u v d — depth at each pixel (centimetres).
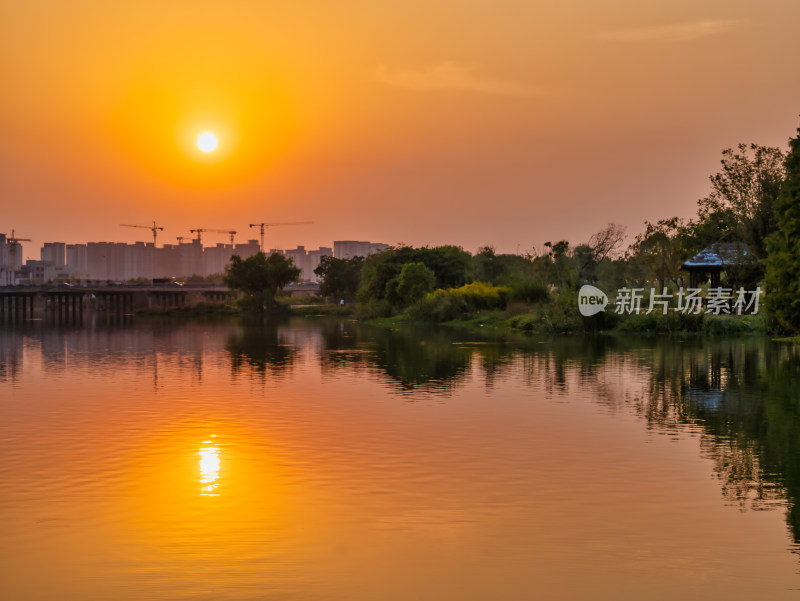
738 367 4134
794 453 2102
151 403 3009
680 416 2661
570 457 2066
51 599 1207
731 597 1204
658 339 6266
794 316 5441
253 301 15800
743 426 2480
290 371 4162
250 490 1773
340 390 3350
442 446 2203
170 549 1412
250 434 2381
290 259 16900
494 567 1322
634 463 1995
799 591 1223
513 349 5412
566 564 1333
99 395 3247
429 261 11775
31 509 1639
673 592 1222
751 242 7631
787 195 5503
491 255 13412
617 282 9156
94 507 1652
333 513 1606
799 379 3622
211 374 4047
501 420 2597
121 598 1209
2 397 3192
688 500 1678
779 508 1622
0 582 1270
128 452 2147
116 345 6481
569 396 3127
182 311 15912
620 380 3619
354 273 17088
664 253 8638
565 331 7156
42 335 8169
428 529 1506
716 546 1408
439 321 9488
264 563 1345
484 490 1759
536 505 1648
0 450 2173
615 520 1550
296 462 2025
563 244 9206
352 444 2234
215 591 1233
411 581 1267
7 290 18375
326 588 1243
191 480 1858
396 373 3994
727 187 8431
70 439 2320
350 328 8962
